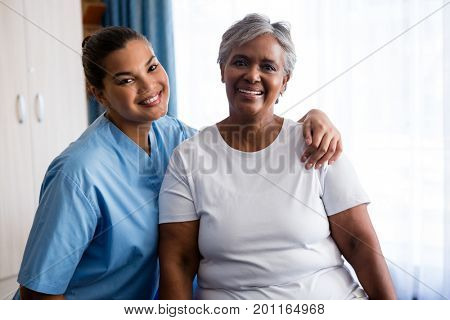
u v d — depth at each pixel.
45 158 0.90
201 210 0.70
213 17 0.70
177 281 0.70
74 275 0.72
